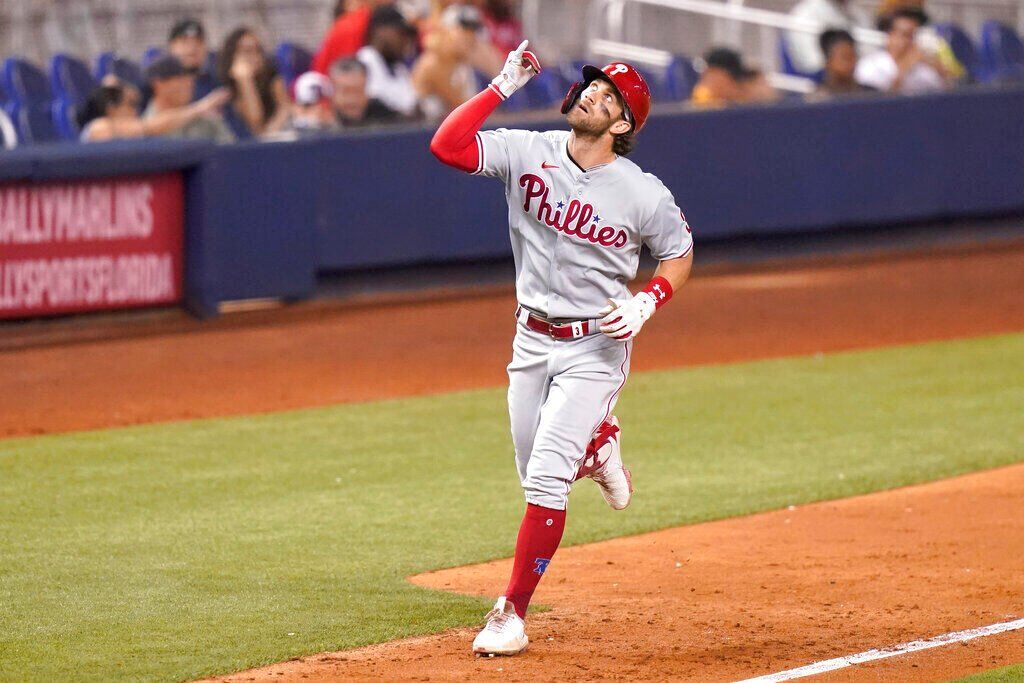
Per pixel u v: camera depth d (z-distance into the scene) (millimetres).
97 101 46562
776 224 58000
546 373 18156
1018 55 69875
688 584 21062
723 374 38594
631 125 17281
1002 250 62219
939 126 61250
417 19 60031
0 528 24016
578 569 21984
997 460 29422
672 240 17750
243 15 61625
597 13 68562
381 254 50031
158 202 44656
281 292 47875
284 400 35125
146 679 16625
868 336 44312
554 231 17531
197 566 21828
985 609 19578
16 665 17125
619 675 16766
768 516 25312
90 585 20766
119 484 27188
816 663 17234
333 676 16734
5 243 41406
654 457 29797
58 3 58938
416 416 33500
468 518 24969
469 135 17328
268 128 50188
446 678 16641
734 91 59250
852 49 60656
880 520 24906
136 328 44000
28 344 41219
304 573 21516
